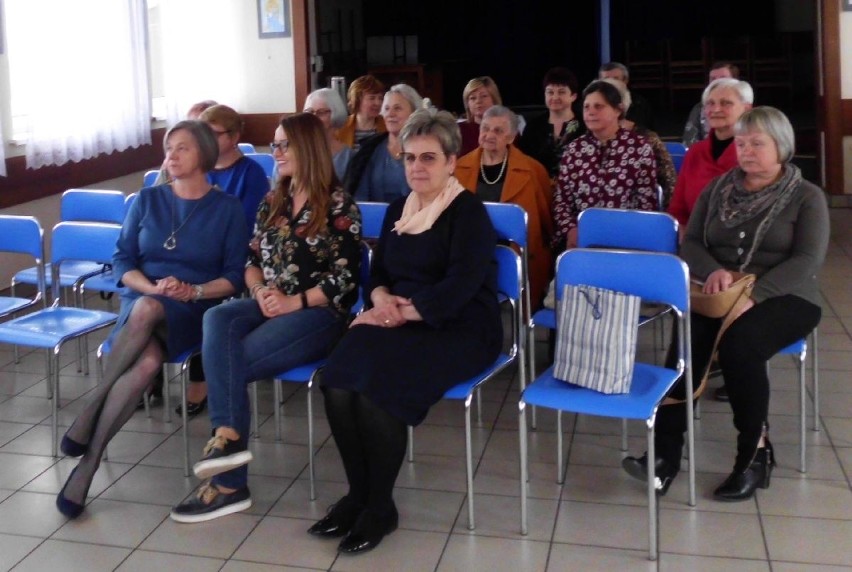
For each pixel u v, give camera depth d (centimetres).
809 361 410
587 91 398
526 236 354
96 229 372
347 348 279
